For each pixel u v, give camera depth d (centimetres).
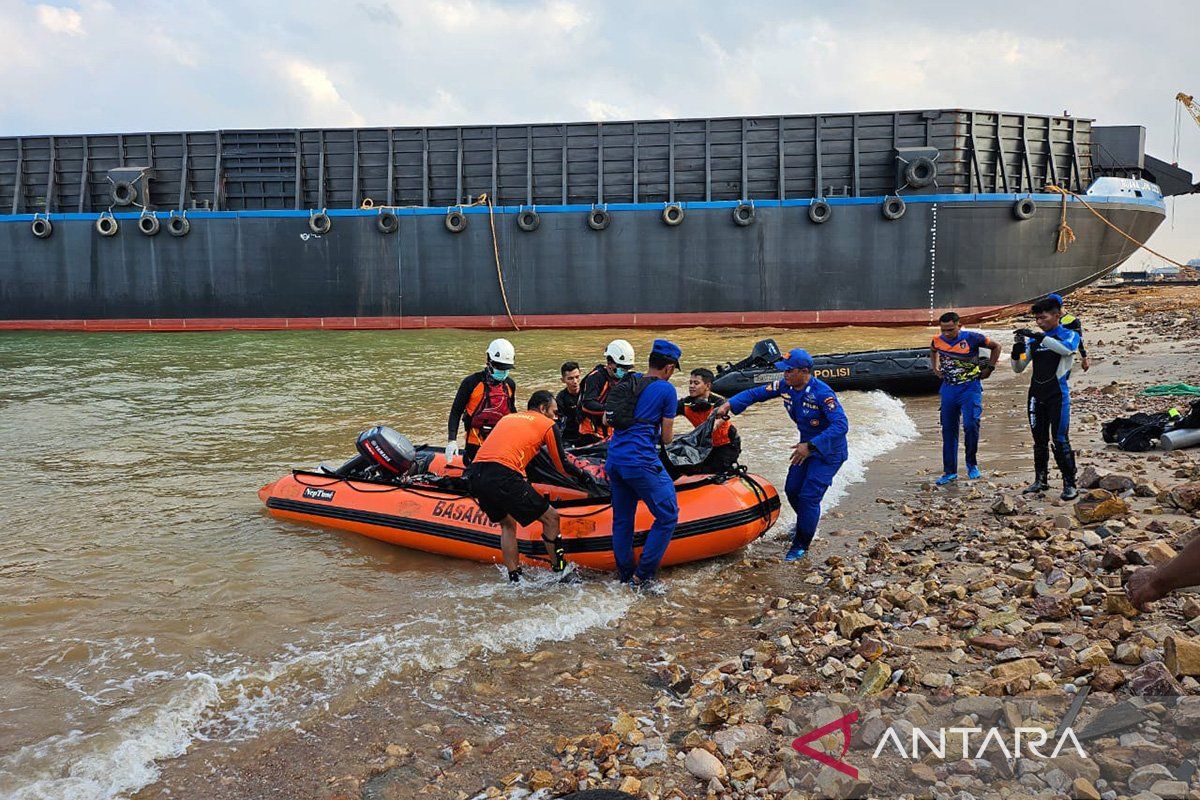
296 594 627
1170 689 370
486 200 3120
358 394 1711
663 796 348
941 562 623
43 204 3375
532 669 496
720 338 2845
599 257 3117
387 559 716
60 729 428
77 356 2431
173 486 962
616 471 627
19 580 654
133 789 376
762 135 3117
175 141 3291
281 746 410
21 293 3291
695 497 698
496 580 665
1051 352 754
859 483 931
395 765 390
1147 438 916
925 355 1672
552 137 3167
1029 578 562
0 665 503
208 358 2378
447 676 485
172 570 680
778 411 1439
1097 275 3141
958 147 3072
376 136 3219
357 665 497
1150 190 3159
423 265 3166
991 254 3014
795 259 3056
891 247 3014
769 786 349
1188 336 2081
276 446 1198
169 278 3228
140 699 459
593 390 827
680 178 3148
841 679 438
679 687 460
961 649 458
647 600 616
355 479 809
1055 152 3178
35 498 909
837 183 3112
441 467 823
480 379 796
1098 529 643
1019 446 1073
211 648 528
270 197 3291
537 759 392
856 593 586
